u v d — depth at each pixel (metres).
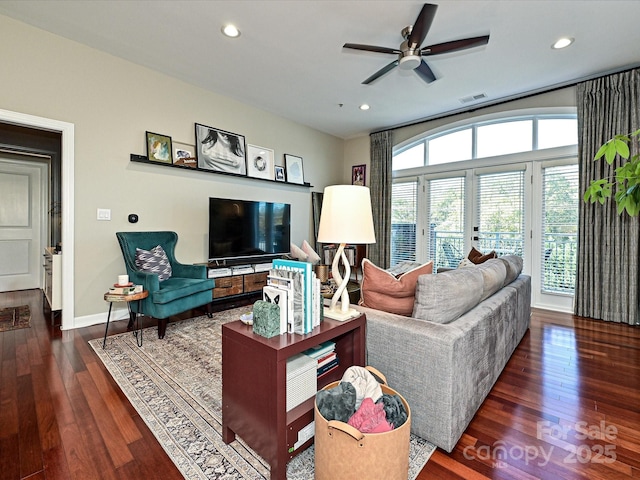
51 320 3.31
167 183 3.74
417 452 1.43
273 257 4.64
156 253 3.31
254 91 4.11
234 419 1.41
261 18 2.62
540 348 2.70
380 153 5.68
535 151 4.14
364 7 2.46
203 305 3.46
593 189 1.73
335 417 1.17
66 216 3.01
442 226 5.05
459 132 4.92
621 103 3.42
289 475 1.29
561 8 2.45
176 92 3.79
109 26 2.76
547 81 3.72
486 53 3.10
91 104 3.14
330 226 1.57
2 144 3.97
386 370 1.60
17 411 1.70
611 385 2.07
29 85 2.78
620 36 2.82
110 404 1.78
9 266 4.77
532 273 4.18
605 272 3.51
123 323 3.25
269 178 4.86
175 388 1.96
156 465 1.34
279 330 1.32
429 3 2.39
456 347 1.42
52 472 1.29
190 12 2.55
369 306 1.85
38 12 2.59
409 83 3.80
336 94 4.16
